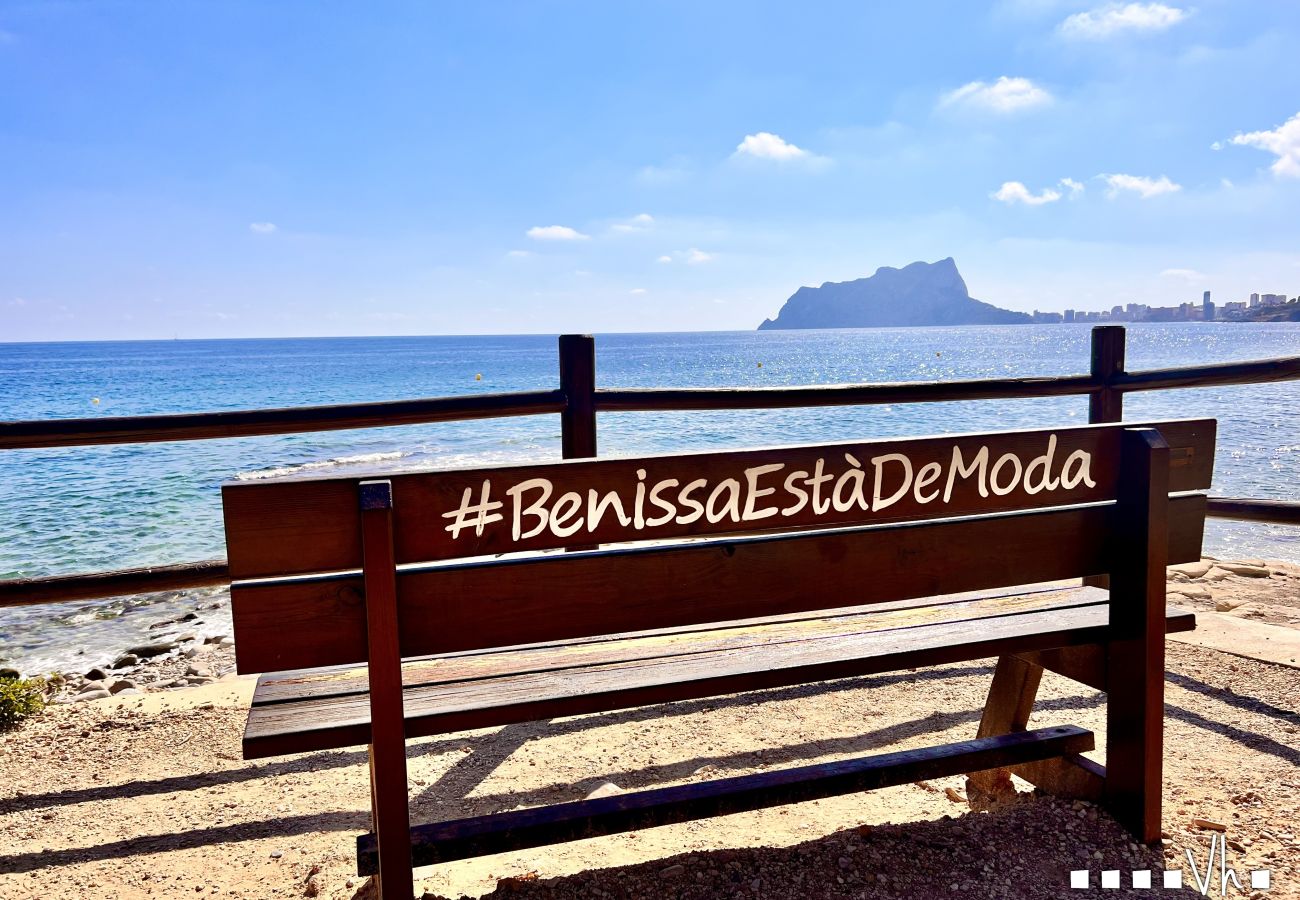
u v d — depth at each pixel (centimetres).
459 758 316
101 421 330
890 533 200
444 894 211
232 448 2219
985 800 265
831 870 204
